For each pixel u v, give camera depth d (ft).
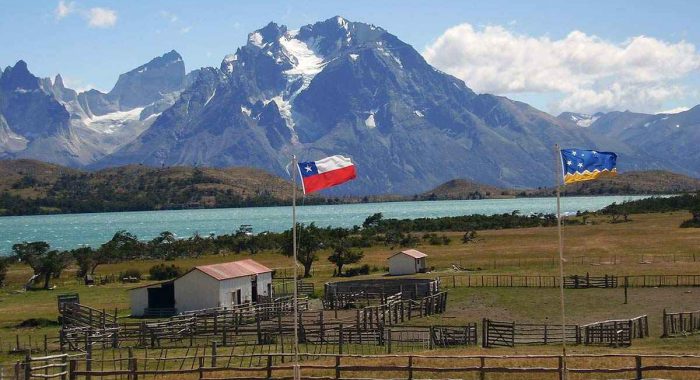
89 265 469.57
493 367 155.43
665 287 329.52
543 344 216.95
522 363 173.27
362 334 225.76
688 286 329.52
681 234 585.63
